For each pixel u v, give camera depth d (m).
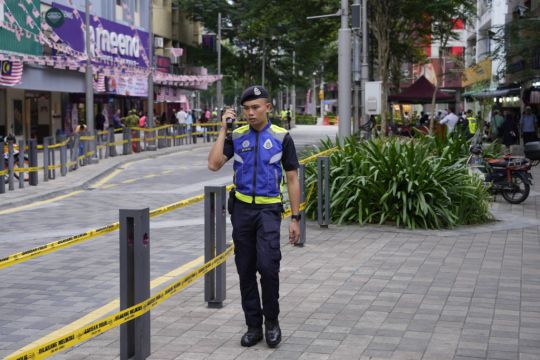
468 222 11.91
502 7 47.97
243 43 55.47
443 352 5.60
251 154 5.76
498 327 6.24
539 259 9.12
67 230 12.11
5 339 6.27
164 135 35.72
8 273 8.82
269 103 5.80
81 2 36.19
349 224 11.72
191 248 10.38
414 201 11.47
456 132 14.81
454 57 46.19
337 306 6.95
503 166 14.66
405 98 35.72
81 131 25.66
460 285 7.77
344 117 15.77
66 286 8.18
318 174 11.36
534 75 27.59
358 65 27.22
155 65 47.41
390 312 6.73
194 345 5.84
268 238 5.68
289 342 5.89
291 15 36.06
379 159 11.95
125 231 5.02
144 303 5.03
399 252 9.59
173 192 17.69
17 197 16.02
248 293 5.84
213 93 89.69
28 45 30.03
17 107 32.56
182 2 53.31
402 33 39.66
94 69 31.77
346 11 15.77
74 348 5.80
